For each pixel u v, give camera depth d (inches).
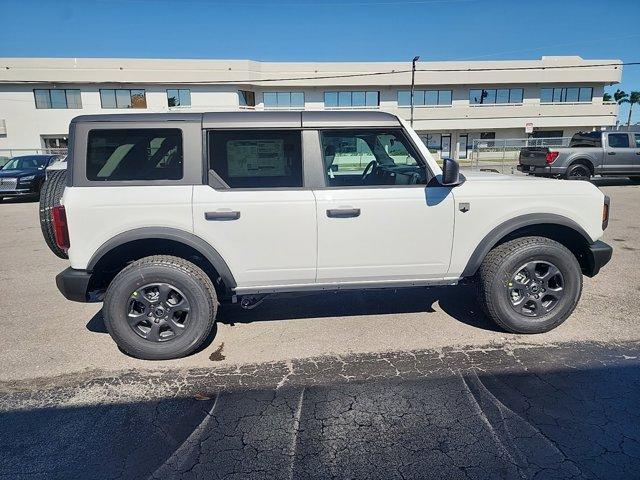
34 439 99.1
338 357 135.3
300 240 134.5
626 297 181.0
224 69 1321.4
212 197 130.4
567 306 146.3
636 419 102.0
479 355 134.2
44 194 144.6
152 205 128.3
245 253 133.4
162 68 1298.0
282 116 136.2
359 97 1471.5
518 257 141.0
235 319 165.9
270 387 119.3
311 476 86.8
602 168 561.0
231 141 134.9
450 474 86.6
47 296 197.8
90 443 97.6
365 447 94.8
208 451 94.5
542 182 147.5
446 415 105.2
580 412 105.2
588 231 147.9
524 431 98.8
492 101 1524.4
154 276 130.0
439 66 1438.2
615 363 127.5
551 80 1482.5
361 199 135.0
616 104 1515.7
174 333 134.2
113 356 138.7
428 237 139.3
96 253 128.3
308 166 135.6
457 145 1565.0
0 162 1277.1
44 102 1291.8
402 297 184.9
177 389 119.1
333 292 191.8
